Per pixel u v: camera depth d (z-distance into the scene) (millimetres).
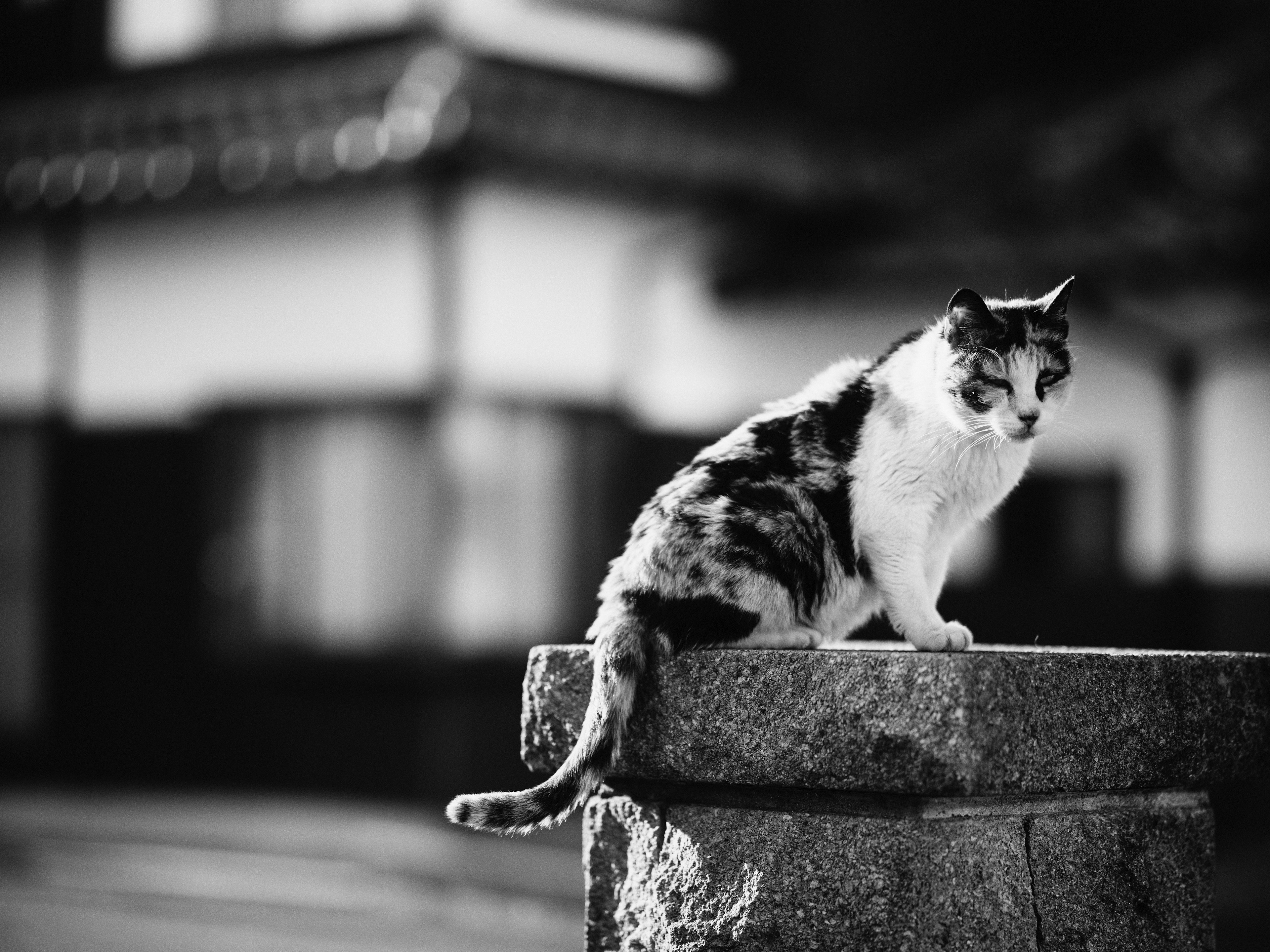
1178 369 12773
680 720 4164
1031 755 3938
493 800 4090
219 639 12641
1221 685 4320
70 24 14484
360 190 12039
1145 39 16672
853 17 15984
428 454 11656
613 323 12648
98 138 13383
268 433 12422
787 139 14477
